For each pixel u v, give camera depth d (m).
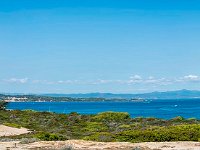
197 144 31.27
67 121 62.97
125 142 33.69
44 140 37.28
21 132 48.16
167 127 38.69
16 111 74.62
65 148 29.30
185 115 120.00
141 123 55.84
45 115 70.94
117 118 65.25
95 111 164.50
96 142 33.84
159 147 29.72
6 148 30.06
